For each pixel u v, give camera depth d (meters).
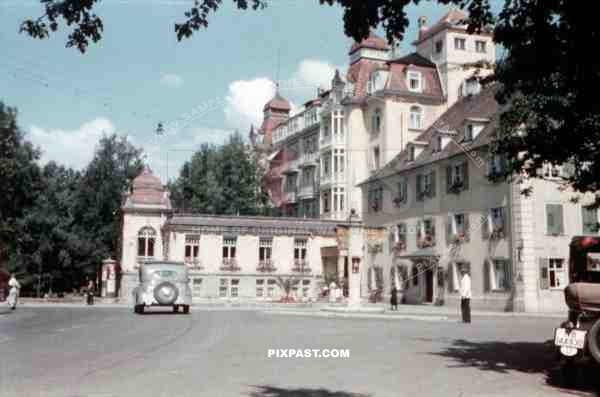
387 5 7.33
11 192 62.41
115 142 69.75
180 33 7.31
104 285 48.72
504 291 35.72
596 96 11.37
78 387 9.53
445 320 26.17
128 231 50.03
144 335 18.42
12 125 60.41
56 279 68.12
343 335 18.55
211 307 40.41
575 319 11.01
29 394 8.95
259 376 10.73
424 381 10.47
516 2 10.27
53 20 6.86
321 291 46.53
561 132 12.67
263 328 21.17
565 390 9.93
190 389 9.43
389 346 15.69
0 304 45.09
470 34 9.87
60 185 68.56
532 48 10.69
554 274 35.56
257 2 7.30
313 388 9.61
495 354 14.27
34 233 65.06
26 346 15.38
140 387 9.56
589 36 10.16
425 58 33.88
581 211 36.34
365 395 9.13
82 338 17.48
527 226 35.00
